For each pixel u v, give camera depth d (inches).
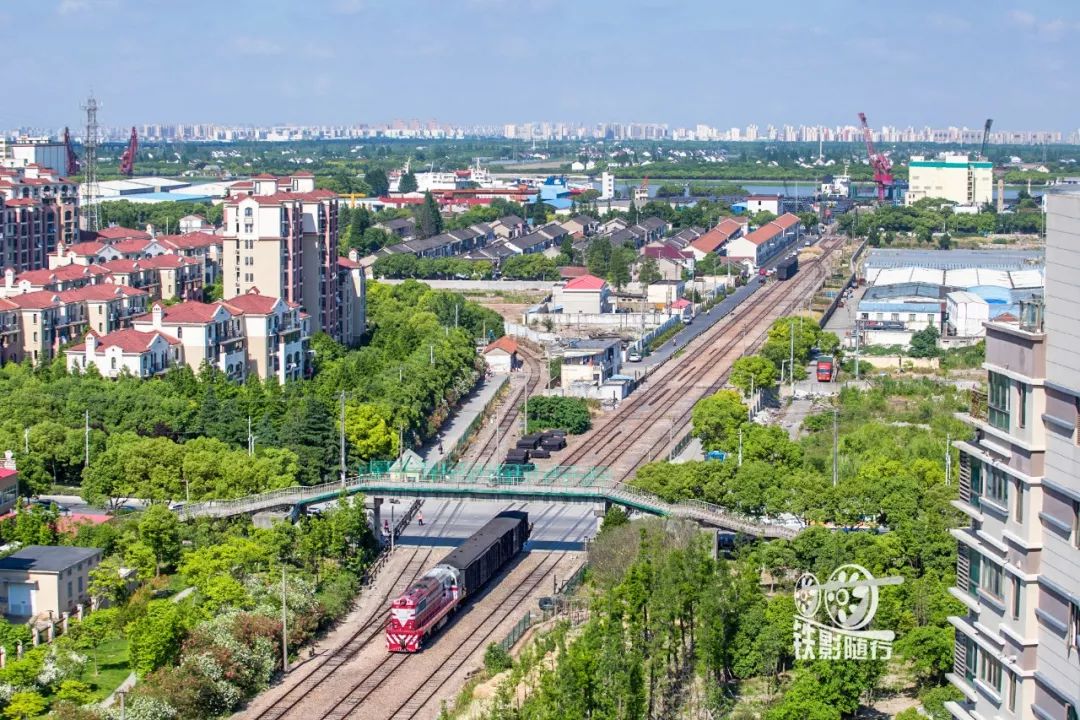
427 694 6235.2
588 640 5797.2
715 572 6599.4
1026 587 2918.3
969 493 3218.5
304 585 7224.4
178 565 7751.0
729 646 6176.2
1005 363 3014.3
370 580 7859.3
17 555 7268.7
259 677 6318.9
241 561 7431.1
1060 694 2822.3
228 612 6786.4
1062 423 2822.3
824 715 5521.7
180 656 6254.9
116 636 6678.2
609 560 7342.5
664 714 5910.4
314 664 6653.5
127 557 7593.5
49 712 5871.1
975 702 3152.1
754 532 7770.7
